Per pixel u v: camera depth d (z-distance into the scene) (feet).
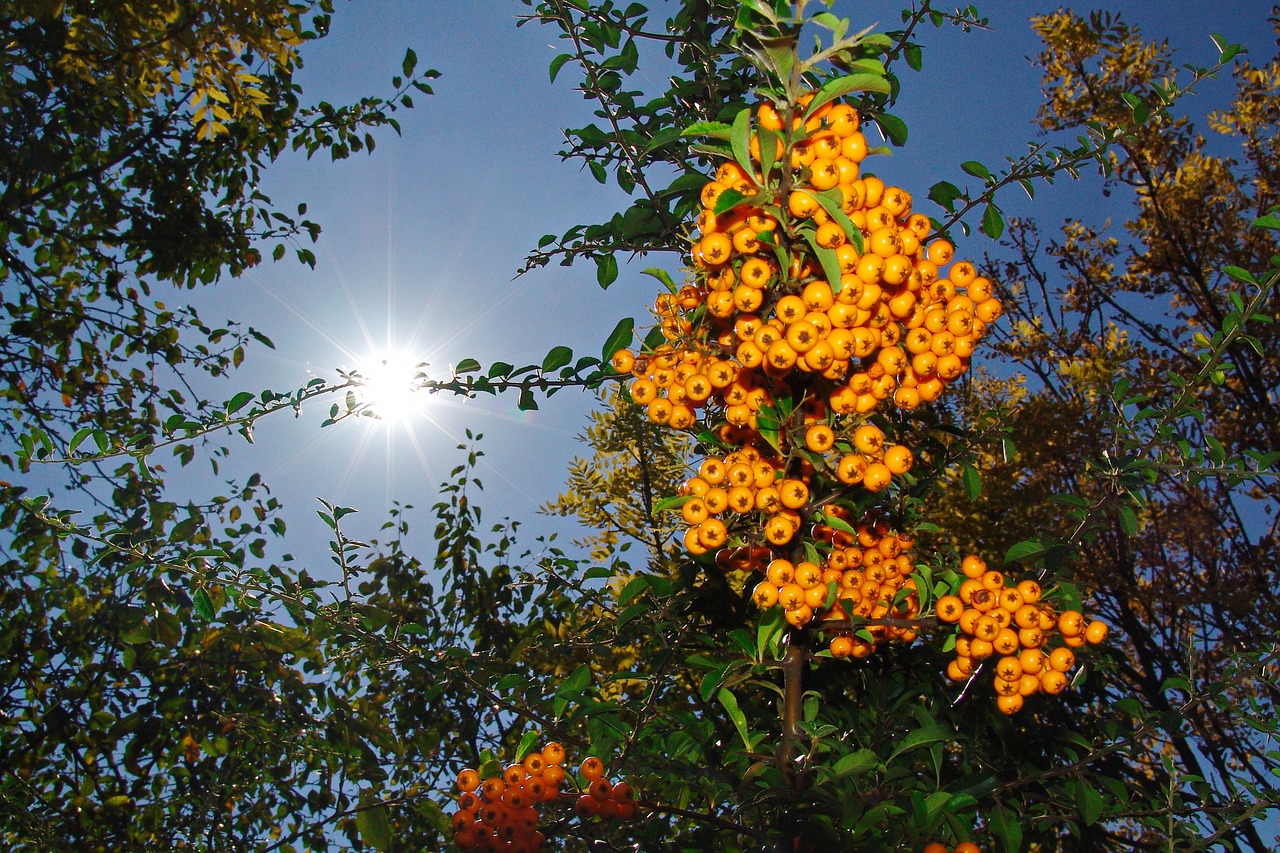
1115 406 10.21
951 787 10.03
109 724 19.54
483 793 10.26
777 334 7.70
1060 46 37.04
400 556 24.63
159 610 17.88
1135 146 36.70
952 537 27.40
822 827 9.33
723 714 15.11
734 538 9.76
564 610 22.94
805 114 6.64
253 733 17.25
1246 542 30.73
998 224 9.66
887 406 13.15
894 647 13.30
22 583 19.70
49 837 14.90
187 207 26.18
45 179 23.94
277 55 22.70
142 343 25.57
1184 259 38.83
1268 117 37.04
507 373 9.51
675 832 12.57
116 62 20.63
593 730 11.13
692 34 10.91
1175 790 10.48
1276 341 33.09
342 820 17.90
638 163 10.37
